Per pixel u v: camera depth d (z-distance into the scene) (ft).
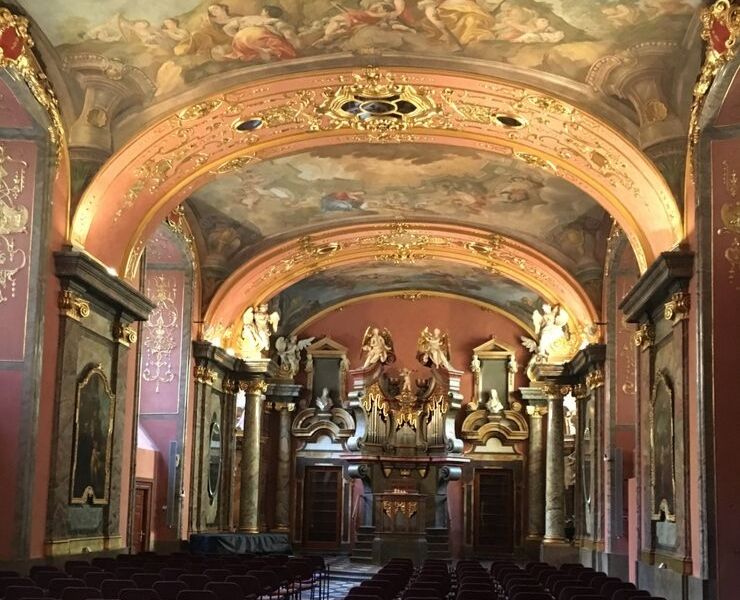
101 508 64.80
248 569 58.08
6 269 55.36
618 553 82.17
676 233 57.57
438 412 117.60
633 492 70.69
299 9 53.16
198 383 91.76
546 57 56.85
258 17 53.78
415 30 55.31
